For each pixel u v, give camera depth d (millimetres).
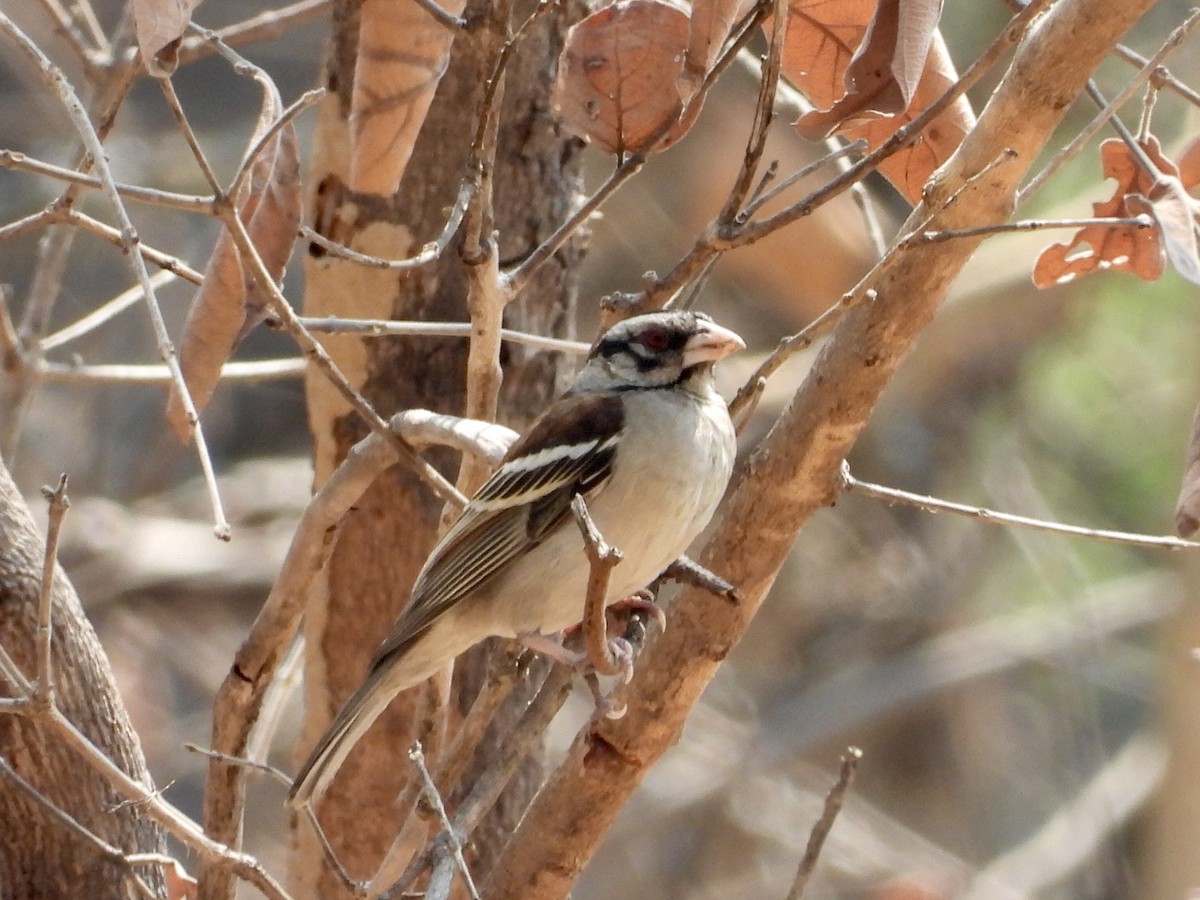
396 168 8031
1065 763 22844
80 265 20859
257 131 7930
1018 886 20844
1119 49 8438
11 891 8312
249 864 7414
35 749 8250
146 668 21000
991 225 7504
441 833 7340
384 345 10359
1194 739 19609
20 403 11148
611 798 8320
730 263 19422
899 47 7168
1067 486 22203
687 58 7566
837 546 22578
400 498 10406
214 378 7906
